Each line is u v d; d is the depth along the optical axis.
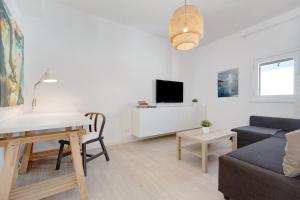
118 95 3.28
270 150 1.61
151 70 3.79
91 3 2.63
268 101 3.04
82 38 2.86
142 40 3.63
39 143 2.53
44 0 2.48
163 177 1.91
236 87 3.57
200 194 1.58
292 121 2.51
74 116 2.01
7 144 1.26
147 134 3.29
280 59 2.87
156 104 3.85
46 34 2.55
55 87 2.62
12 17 1.84
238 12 2.77
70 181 1.50
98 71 3.04
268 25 3.01
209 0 2.45
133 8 2.75
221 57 3.88
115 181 1.83
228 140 3.05
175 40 1.80
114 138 3.24
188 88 4.50
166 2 2.56
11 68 1.73
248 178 1.27
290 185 1.05
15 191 1.35
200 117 4.20
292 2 2.50
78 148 1.54
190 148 2.41
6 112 1.69
